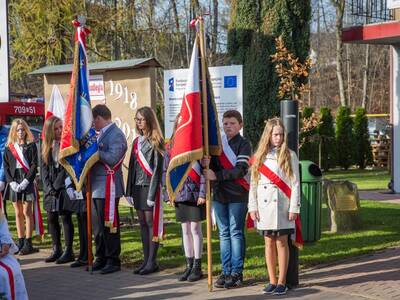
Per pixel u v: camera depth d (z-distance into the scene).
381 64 57.88
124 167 11.00
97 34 22.17
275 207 6.88
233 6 12.30
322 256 8.84
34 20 21.67
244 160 7.25
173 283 7.68
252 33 12.01
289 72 11.72
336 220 10.85
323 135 27.75
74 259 9.09
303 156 27.03
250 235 10.42
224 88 9.64
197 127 7.14
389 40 16.08
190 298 7.00
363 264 8.41
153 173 7.98
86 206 8.52
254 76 11.95
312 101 57.06
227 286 7.35
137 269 8.24
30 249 9.69
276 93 11.89
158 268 8.35
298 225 7.10
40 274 8.35
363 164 29.59
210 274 7.26
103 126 8.30
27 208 9.61
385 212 12.96
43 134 8.96
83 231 8.72
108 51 22.95
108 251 8.34
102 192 8.27
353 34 16.00
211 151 7.32
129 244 9.94
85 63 8.36
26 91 34.03
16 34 22.19
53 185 8.80
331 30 56.94
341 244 9.65
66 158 8.26
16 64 22.53
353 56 58.66
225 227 7.48
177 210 7.80
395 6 15.71
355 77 58.47
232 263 7.43
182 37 31.16
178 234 10.78
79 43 8.35
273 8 11.80
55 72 11.51
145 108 8.12
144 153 8.09
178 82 10.34
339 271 8.05
